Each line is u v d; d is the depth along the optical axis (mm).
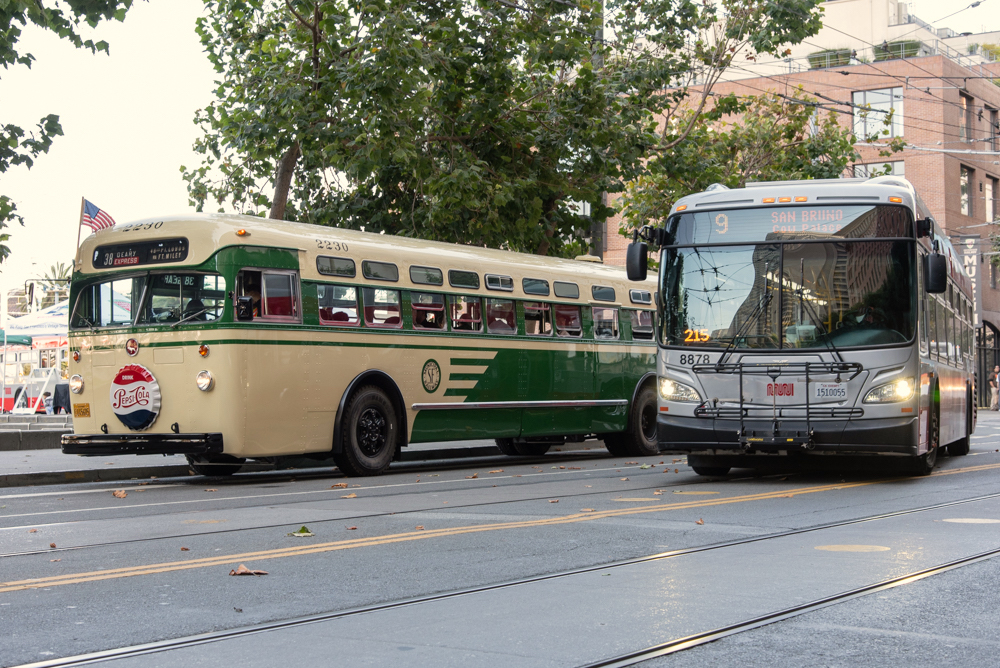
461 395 15992
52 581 6445
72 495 12211
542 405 17375
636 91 23203
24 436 19906
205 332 13109
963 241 49250
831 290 11914
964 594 5805
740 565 6750
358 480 14000
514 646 4758
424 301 15539
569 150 21906
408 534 8297
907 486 12039
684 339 12359
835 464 15039
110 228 14117
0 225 17016
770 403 11883
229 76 19938
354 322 14445
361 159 17781
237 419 12992
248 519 9461
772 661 4477
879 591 5898
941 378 14312
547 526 8680
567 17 21266
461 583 6289
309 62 18719
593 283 18844
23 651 4746
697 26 23516
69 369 14188
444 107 20641
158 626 5227
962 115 49844
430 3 20469
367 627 5176
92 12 14578
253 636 5012
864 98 48969
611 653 4609
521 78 21797
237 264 13141
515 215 21547
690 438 12172
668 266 12633
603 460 18469
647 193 30078
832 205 12125
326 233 14484
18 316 31641
